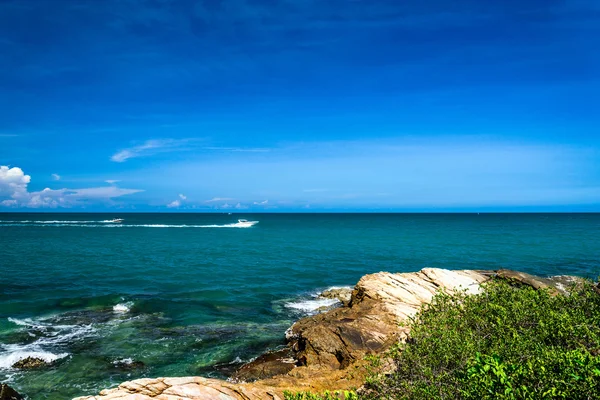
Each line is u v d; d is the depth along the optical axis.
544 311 13.04
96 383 15.77
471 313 14.07
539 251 56.56
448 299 16.78
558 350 9.64
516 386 7.52
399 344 12.83
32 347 19.02
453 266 45.28
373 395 10.14
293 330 21.14
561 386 7.34
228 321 24.17
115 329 22.11
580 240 72.25
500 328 12.06
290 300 29.75
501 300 15.37
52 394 14.82
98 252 55.28
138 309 26.30
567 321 11.59
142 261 47.50
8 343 19.48
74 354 18.42
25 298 28.62
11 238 75.50
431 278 25.28
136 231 100.12
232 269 42.72
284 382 13.38
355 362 15.12
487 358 8.13
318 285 35.22
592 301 14.62
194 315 25.22
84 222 148.50
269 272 41.12
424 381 9.56
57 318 23.94
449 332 11.86
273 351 19.34
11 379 15.85
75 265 43.75
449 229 112.00
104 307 26.69
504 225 136.00
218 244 68.19
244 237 83.44
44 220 162.38
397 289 23.17
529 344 10.38
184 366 17.56
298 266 44.88
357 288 24.80
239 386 11.66
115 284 34.34
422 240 75.19
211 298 29.83
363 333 17.30
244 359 18.48
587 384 7.08
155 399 10.35
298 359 17.47
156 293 31.16
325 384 13.09
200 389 10.96
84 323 23.08
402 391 9.82
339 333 17.36
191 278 37.53
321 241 74.06
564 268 43.22
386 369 12.30
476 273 27.59
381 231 103.88
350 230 109.12
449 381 9.46
